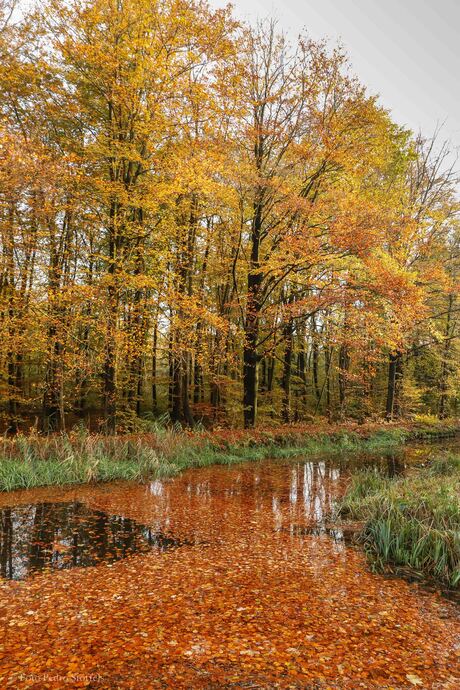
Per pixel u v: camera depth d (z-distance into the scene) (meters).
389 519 6.97
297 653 4.11
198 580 5.79
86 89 14.75
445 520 6.93
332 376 27.58
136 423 18.41
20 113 14.14
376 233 14.67
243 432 17.36
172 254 15.18
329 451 18.28
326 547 7.20
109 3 13.16
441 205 24.72
